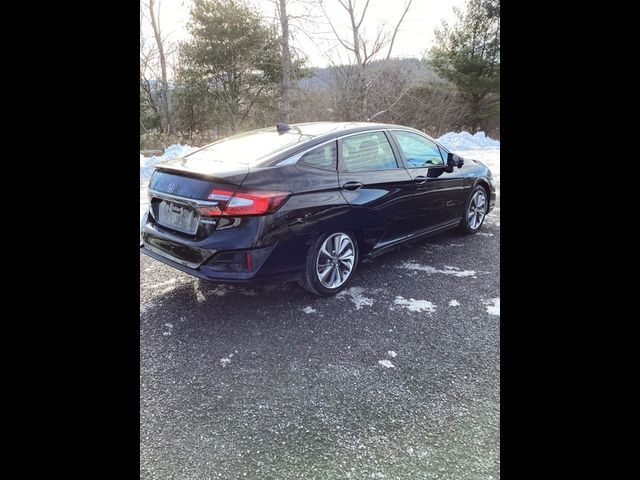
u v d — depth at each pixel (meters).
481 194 4.92
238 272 2.79
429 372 2.39
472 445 1.88
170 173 3.05
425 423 2.01
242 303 3.22
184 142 14.54
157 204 3.15
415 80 15.54
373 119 14.09
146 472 1.74
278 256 2.87
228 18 14.98
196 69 15.93
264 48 15.05
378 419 2.04
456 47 18.83
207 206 2.74
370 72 13.23
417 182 3.86
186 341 2.70
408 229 3.92
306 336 2.77
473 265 3.98
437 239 4.77
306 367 2.45
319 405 2.14
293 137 3.32
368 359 2.52
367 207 3.39
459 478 1.72
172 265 2.97
